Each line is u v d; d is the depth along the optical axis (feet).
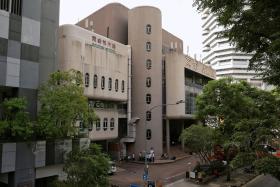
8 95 77.36
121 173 116.06
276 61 37.35
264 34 36.76
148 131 151.12
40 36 81.97
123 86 139.74
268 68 40.24
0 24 71.56
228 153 107.65
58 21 88.02
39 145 72.54
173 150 175.73
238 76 377.91
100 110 125.59
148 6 158.30
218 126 106.11
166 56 165.58
